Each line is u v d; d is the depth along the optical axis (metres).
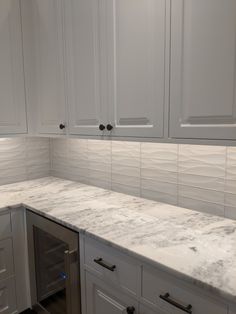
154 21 1.19
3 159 2.22
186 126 1.14
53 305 1.74
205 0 1.02
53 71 1.76
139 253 1.08
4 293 1.79
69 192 1.99
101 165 2.06
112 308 1.26
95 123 1.54
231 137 1.01
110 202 1.74
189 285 0.95
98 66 1.46
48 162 2.51
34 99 1.97
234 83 0.99
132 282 1.14
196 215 1.49
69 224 1.40
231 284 0.88
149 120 1.27
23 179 2.36
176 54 1.13
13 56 1.85
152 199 1.76
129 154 1.85
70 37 1.60
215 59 1.02
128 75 1.33
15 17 1.83
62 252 1.58
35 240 1.76
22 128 1.95
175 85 1.15
